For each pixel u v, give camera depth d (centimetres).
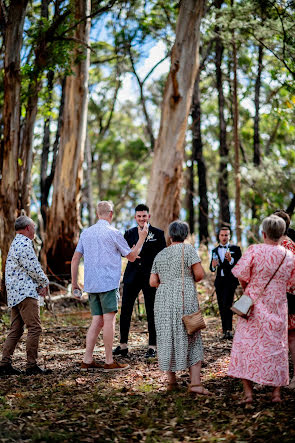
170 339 518
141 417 459
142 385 562
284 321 473
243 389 533
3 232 1178
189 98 1287
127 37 2098
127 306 729
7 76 1165
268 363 461
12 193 1185
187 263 527
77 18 1355
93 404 500
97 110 3042
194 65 1277
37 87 1290
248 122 2941
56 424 446
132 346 790
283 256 474
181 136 1295
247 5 1299
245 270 474
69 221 1505
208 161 3275
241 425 430
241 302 469
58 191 1514
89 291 638
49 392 547
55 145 1980
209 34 1633
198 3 1254
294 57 1226
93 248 641
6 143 1181
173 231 536
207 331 912
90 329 648
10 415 462
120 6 1750
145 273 722
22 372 633
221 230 859
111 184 4069
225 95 2558
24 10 1141
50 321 1040
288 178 1770
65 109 1505
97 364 647
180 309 518
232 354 480
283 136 2695
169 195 1297
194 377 521
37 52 1208
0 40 1377
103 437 416
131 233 738
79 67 1453
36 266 626
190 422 449
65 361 698
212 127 2970
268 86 2222
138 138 3612
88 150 2717
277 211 550
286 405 467
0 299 1169
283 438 393
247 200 2467
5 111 1175
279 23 1233
